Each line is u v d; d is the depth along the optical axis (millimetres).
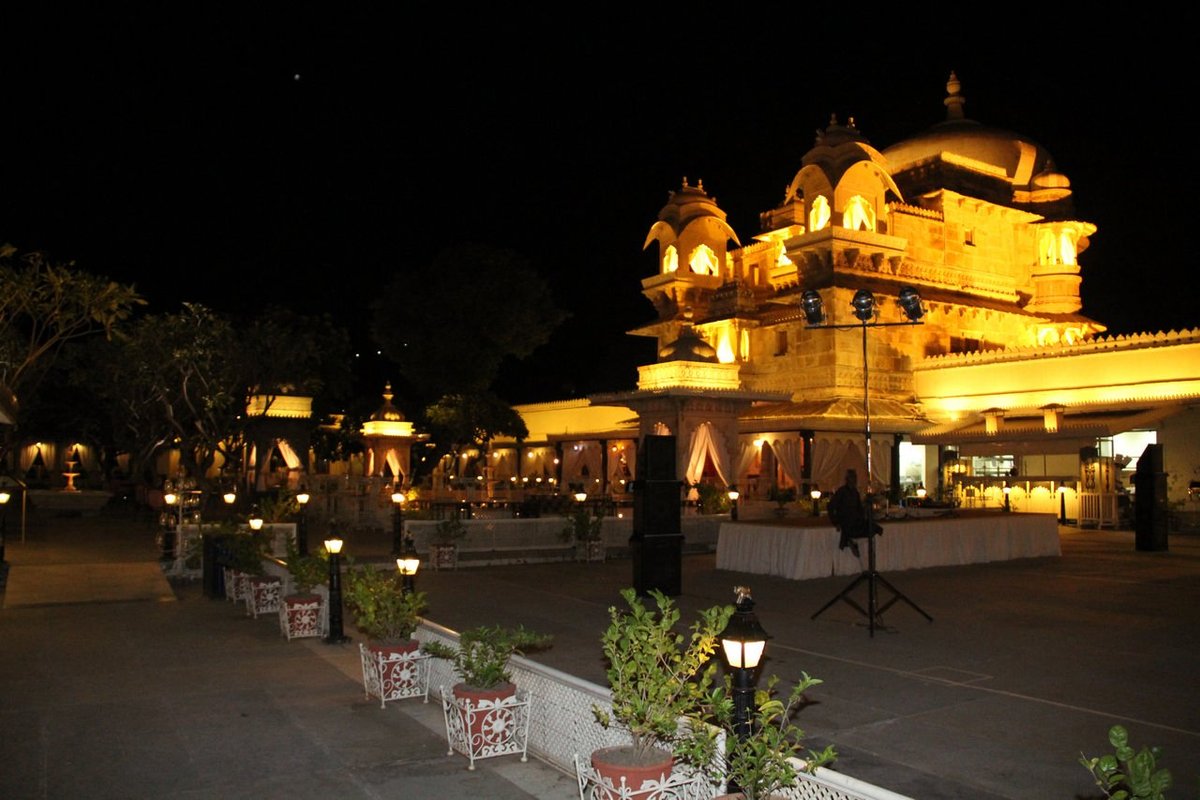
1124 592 16344
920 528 20062
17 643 11805
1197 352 31172
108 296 21266
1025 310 42031
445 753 7371
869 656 10992
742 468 37188
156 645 11672
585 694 6660
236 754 7320
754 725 5617
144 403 30609
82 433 48406
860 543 18766
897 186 42906
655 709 5609
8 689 9383
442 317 47219
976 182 42594
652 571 15539
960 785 6613
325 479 37594
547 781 6723
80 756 7250
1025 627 12922
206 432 28172
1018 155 43938
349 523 30891
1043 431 32375
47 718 8312
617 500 32750
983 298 41312
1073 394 34219
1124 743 3578
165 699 9000
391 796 6430
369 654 9047
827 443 34812
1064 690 9344
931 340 39625
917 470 38125
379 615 9203
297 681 9758
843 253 37375
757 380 40875
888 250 37562
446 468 51719
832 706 8734
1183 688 9422
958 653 11156
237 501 33406
